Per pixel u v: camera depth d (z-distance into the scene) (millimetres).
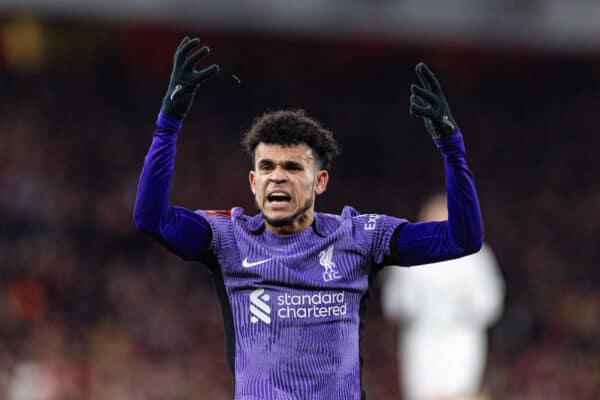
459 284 30188
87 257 65438
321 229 15375
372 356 62844
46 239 65125
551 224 82188
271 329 14727
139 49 80250
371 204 85000
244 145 15508
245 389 14656
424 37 73625
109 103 79375
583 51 77000
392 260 15500
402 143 88750
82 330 59000
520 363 62844
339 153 15820
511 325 66625
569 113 92188
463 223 15031
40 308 59281
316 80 88062
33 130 74750
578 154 90750
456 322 30281
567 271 75500
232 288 15062
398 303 30859
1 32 76938
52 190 69688
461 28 71688
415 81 90500
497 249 78188
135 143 77750
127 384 55375
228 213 15688
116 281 63688
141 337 60062
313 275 14938
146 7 66250
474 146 89625
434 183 86688
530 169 88875
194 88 15039
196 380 57844
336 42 86938
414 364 30578
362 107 89125
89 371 54969
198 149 80375
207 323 62906
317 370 14680
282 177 14844
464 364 30188
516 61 91625
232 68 84875
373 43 87375
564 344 66188
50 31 77875
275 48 85625
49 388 51438
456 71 90750
